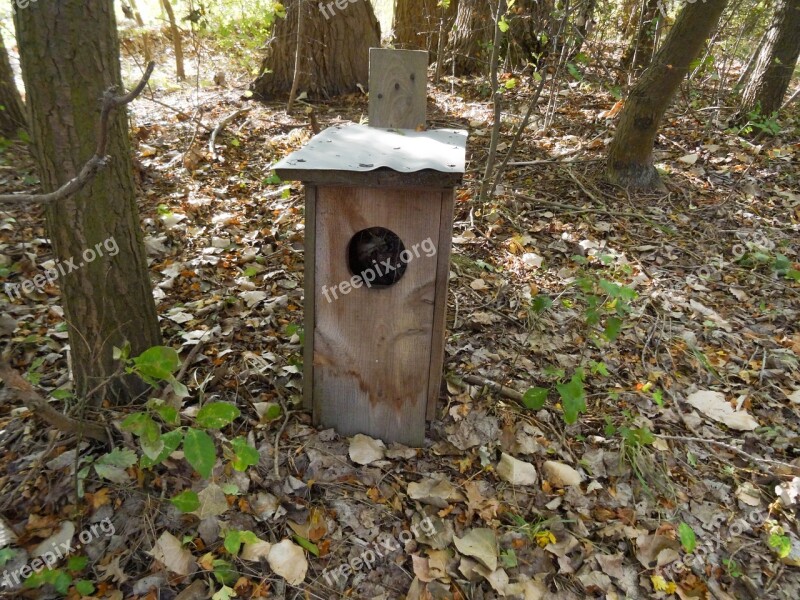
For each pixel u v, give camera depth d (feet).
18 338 8.46
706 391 8.77
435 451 7.25
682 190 14.84
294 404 7.58
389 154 6.02
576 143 16.87
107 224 6.16
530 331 9.53
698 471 7.52
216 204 12.78
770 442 8.07
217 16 19.92
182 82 20.72
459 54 22.13
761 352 9.79
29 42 5.30
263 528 6.19
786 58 17.22
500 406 7.93
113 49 5.72
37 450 6.56
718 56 23.04
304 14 18.75
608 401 8.43
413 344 6.68
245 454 5.53
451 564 6.04
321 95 19.92
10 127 14.94
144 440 5.26
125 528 5.93
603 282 7.55
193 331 8.71
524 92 20.20
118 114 5.99
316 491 6.61
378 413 7.14
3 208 11.50
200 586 5.57
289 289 10.17
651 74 13.75
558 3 16.81
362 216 6.11
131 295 6.63
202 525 6.02
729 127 18.17
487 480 6.99
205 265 10.58
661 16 18.69
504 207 13.46
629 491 7.11
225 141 15.66
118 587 5.51
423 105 7.50
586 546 6.36
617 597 5.99
